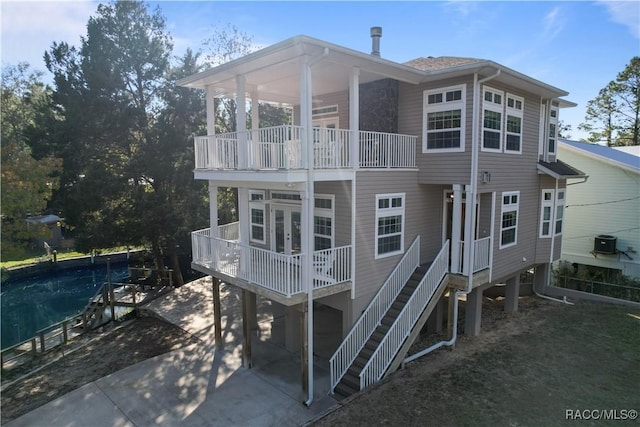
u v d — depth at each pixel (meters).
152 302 17.84
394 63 9.73
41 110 19.03
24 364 13.12
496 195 12.06
